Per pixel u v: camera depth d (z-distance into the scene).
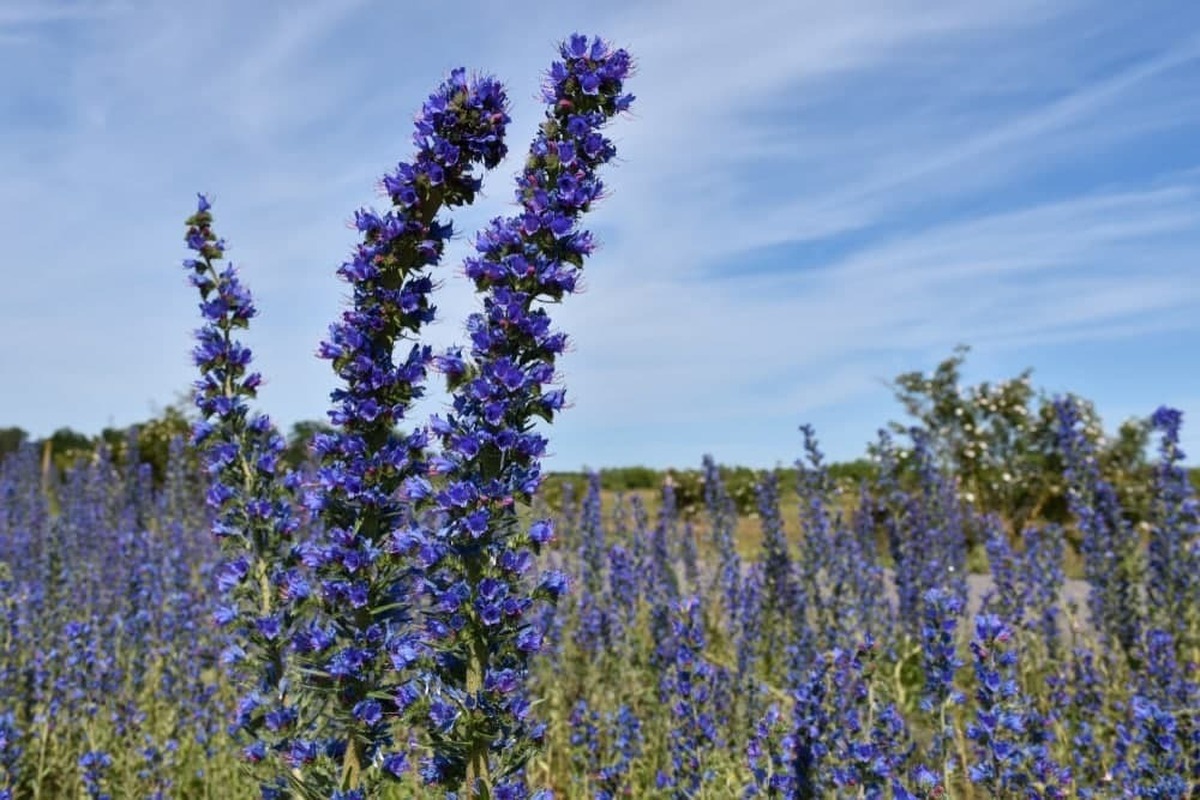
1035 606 9.48
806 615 10.32
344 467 3.93
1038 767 5.05
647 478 33.00
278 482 4.57
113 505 19.02
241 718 4.19
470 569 3.51
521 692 3.89
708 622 11.64
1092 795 5.70
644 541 12.57
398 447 3.93
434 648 3.53
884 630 10.10
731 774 6.14
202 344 4.62
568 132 3.73
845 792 5.11
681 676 5.80
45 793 6.88
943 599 5.46
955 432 24.41
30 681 7.57
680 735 5.88
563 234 3.63
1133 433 23.34
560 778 7.57
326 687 3.91
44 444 36.16
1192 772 5.47
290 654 4.14
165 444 27.58
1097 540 10.41
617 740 6.52
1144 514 18.14
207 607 8.71
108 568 12.41
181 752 7.49
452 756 3.50
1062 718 7.26
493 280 3.59
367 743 3.79
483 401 3.48
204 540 14.60
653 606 9.59
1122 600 9.59
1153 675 7.64
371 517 3.94
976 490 24.53
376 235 3.94
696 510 24.28
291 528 4.43
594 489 12.68
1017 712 5.13
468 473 3.59
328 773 3.78
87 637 7.49
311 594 4.18
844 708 5.83
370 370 3.88
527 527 3.63
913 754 6.29
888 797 4.93
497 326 3.53
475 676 3.46
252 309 4.70
